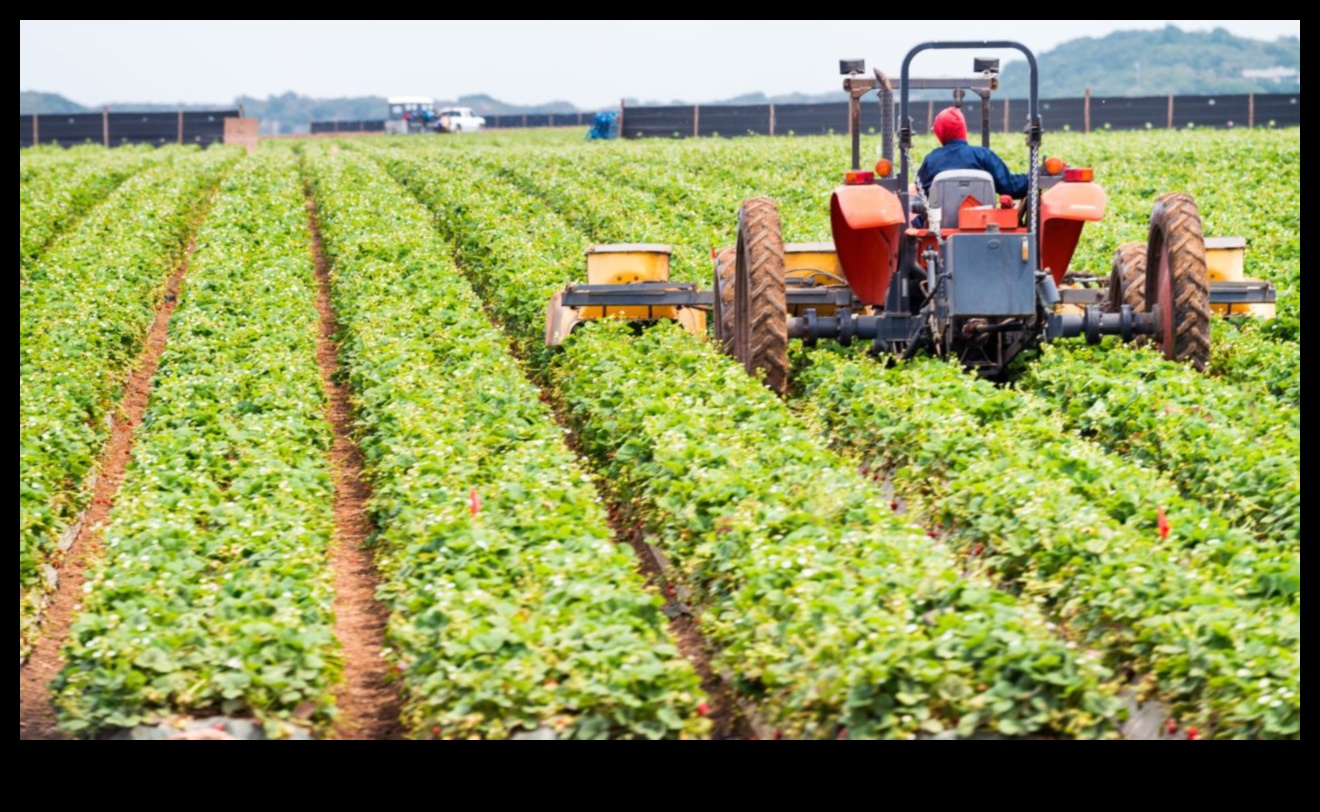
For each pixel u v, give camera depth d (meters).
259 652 14.98
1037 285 23.62
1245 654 13.41
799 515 17.38
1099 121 110.81
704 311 32.25
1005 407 22.81
